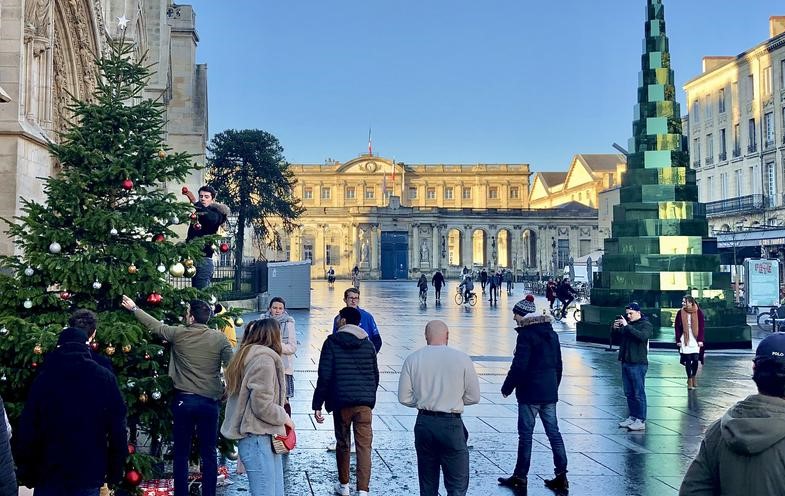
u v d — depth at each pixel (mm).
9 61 11398
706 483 3945
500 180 137625
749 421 3740
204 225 9781
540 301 51656
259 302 36750
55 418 5496
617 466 9727
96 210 7746
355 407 8398
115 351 7445
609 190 82312
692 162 71062
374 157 133500
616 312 24312
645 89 25500
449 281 101312
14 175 11188
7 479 4375
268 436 6848
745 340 23609
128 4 21531
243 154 53438
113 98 8203
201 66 36375
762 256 40344
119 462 5742
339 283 92938
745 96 62062
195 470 9031
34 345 6820
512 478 8875
